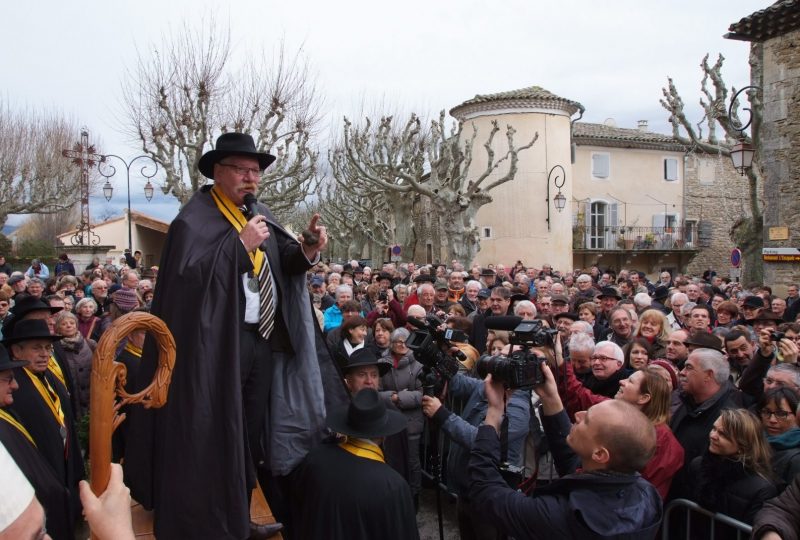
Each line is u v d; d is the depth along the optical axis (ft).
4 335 14.40
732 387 14.46
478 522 12.35
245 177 9.48
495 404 10.04
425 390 11.82
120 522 5.89
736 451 11.41
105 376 6.53
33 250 113.50
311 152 75.82
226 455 8.42
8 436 11.57
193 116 56.65
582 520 8.05
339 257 168.55
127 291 25.88
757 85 54.49
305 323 10.32
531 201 98.48
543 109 98.32
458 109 101.40
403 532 10.42
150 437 8.79
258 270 9.70
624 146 118.52
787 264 49.44
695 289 32.99
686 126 68.13
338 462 10.47
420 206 126.21
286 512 11.46
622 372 16.20
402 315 24.91
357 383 13.65
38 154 104.73
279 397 10.23
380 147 85.46
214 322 8.61
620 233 117.70
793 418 12.88
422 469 19.44
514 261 99.04
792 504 9.69
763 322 21.35
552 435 10.51
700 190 123.44
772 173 50.57
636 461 8.30
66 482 14.33
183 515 8.27
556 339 14.21
